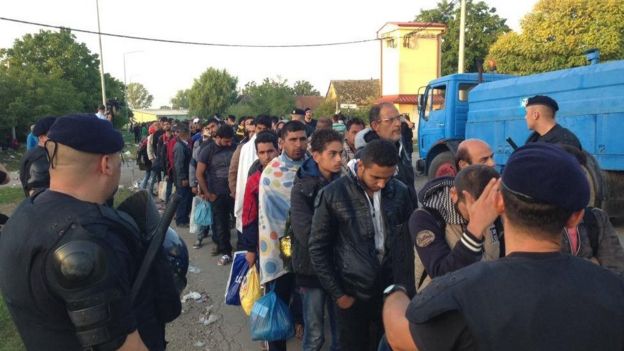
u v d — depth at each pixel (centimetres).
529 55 2523
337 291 310
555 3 2439
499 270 132
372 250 309
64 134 174
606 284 130
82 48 4956
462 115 1149
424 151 1269
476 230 212
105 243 165
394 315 167
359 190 308
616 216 790
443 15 3822
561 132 424
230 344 452
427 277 250
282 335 371
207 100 6156
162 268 205
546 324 124
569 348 123
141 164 1252
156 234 192
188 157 896
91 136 175
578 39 2391
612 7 2327
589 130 777
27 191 363
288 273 400
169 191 1038
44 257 157
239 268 436
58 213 165
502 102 943
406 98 3603
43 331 163
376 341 341
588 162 315
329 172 359
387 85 3828
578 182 130
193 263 700
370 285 304
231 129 699
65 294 153
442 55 3938
